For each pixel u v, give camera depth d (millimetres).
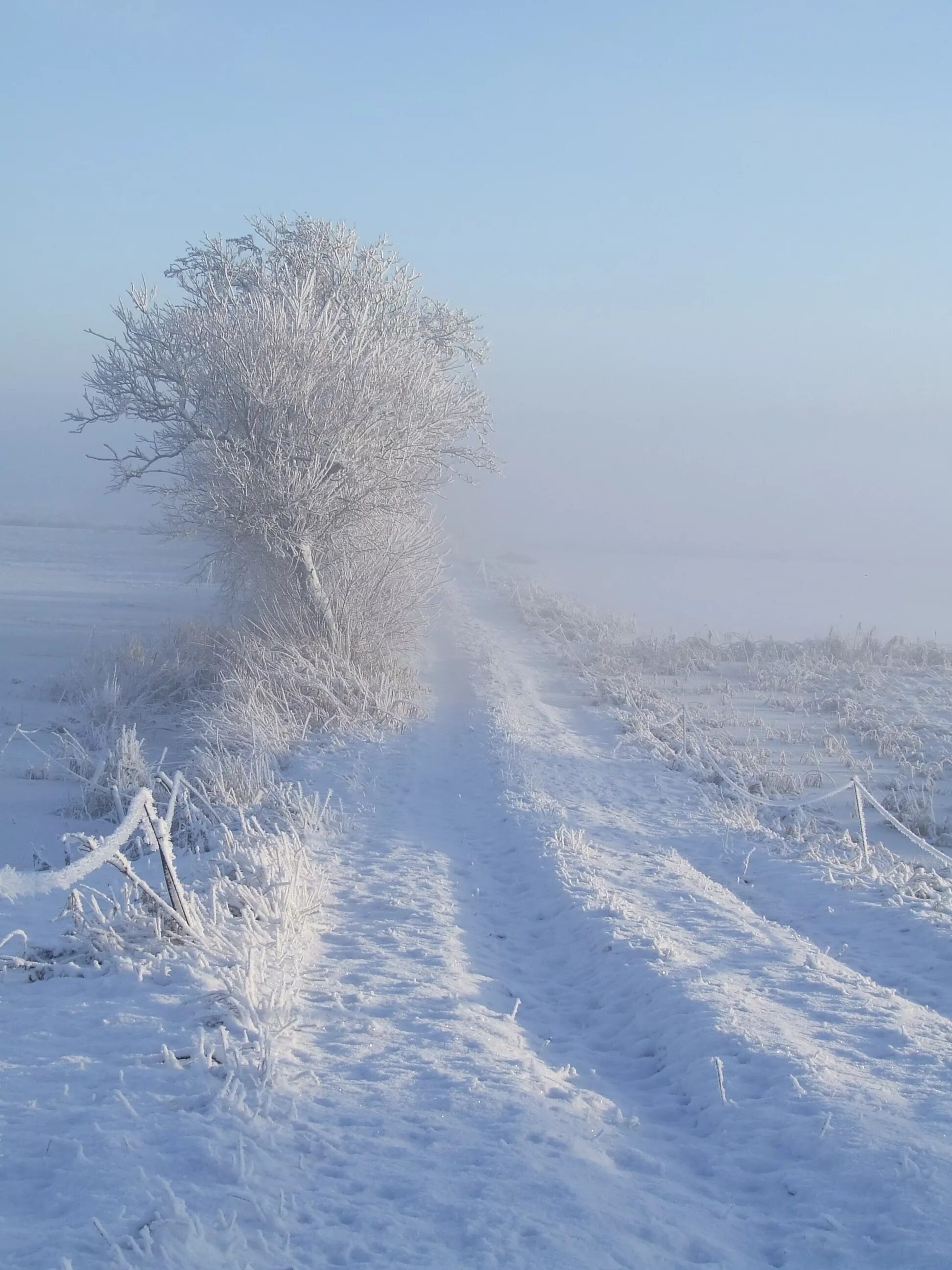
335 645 17469
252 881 7547
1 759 13883
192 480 17859
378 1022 5562
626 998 6352
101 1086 4469
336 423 17078
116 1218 3324
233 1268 3158
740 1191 4102
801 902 8719
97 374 18234
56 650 22172
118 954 6301
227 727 13969
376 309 21609
